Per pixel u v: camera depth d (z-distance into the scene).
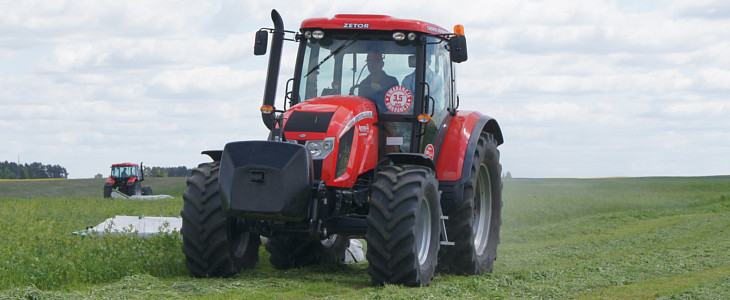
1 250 25.64
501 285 22.52
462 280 24.75
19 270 21.56
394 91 24.47
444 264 26.72
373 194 22.06
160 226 32.16
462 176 25.64
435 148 25.52
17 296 17.94
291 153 21.03
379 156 24.31
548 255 34.47
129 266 23.25
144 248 25.91
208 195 22.42
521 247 39.19
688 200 85.00
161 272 23.44
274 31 24.70
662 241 39.41
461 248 26.27
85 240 28.38
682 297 20.47
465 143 26.22
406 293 20.00
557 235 45.59
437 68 25.94
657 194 103.88
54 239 28.77
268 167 20.89
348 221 22.70
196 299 18.84
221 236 22.36
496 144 29.97
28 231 32.94
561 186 152.50
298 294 20.14
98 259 23.66
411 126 24.38
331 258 28.81
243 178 21.03
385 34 24.88
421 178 22.17
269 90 24.39
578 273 25.86
